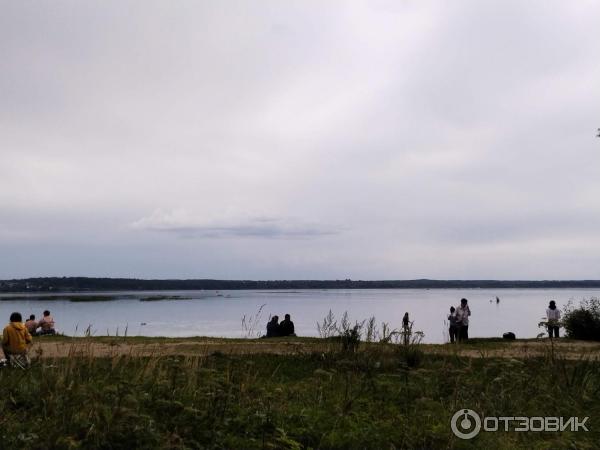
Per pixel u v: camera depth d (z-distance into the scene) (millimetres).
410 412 7691
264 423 6777
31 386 7832
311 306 96250
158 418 6734
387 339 12289
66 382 7707
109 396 6934
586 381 9352
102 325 45094
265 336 21484
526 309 88750
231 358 12086
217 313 70750
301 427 6848
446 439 6539
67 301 127125
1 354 14062
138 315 65500
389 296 188500
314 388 9055
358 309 83188
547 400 8359
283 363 12422
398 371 10695
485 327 47625
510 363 9391
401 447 6391
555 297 177625
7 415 6594
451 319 20406
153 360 8734
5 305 100375
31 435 5953
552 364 10227
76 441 5812
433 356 12586
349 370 10664
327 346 13109
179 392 7566
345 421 7066
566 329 21266
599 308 21234
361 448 6371
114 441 5965
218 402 7281
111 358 9594
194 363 8727
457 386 8664
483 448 6492
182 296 178750
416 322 51969
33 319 22547
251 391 8148
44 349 14281
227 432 6605
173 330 38594
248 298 155500
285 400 8125
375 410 7785
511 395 8445
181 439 5973
